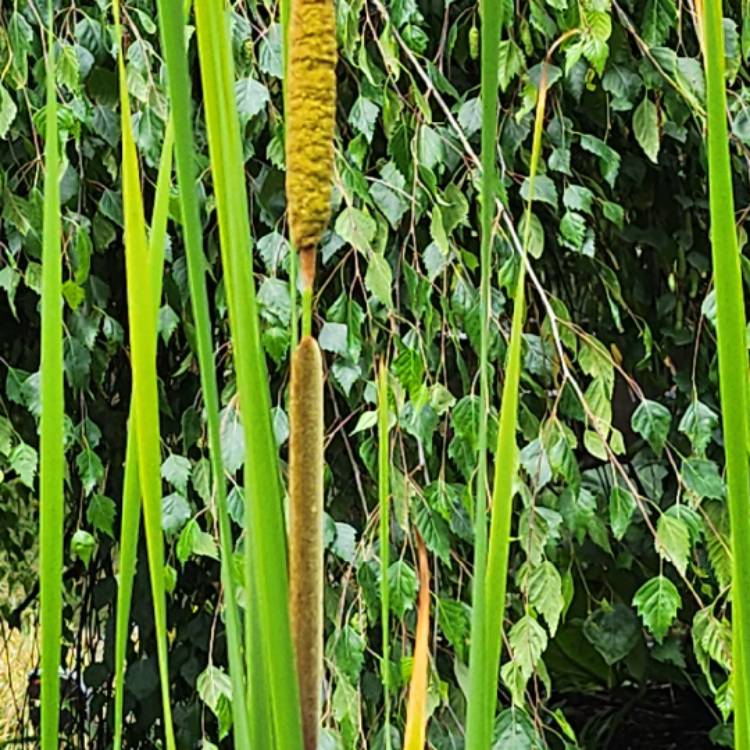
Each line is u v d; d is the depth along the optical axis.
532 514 2.12
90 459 2.23
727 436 0.55
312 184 0.58
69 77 2.07
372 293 2.21
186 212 0.58
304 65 0.58
